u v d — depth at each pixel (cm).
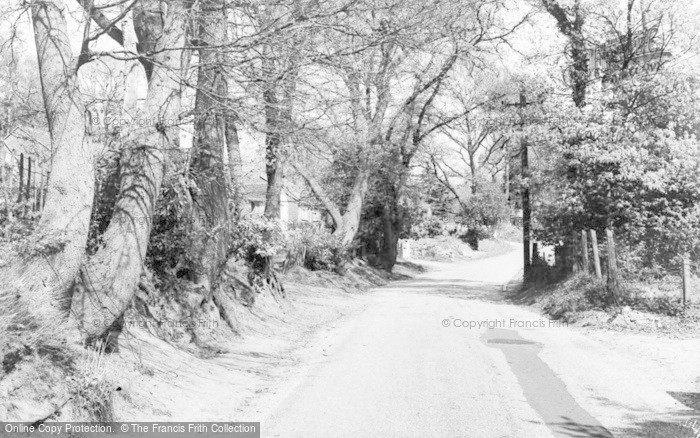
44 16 911
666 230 2094
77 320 913
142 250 979
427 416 896
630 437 805
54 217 896
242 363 1255
